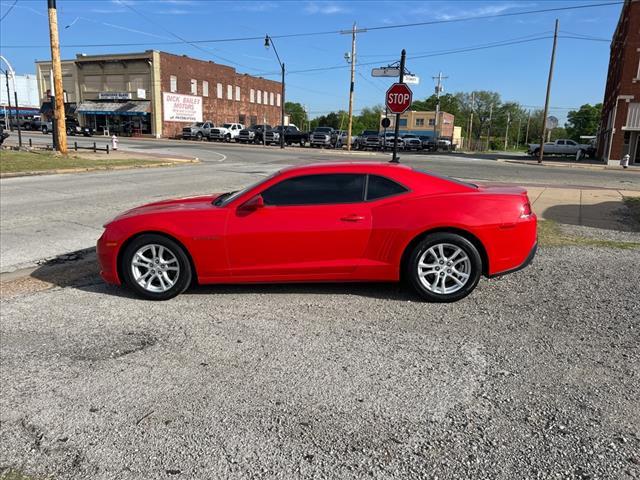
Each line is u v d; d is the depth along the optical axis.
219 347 4.06
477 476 2.55
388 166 5.21
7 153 25.11
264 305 4.98
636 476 2.53
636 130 32.50
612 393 3.30
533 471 2.58
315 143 46.28
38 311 4.93
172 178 17.58
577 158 41.41
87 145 37.84
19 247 7.59
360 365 3.72
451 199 4.95
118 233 5.14
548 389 3.36
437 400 3.24
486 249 4.91
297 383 3.47
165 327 4.49
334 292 5.32
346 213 4.96
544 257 6.67
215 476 2.59
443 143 57.97
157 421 3.06
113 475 2.61
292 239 4.95
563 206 11.30
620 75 33.53
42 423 3.06
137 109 56.22
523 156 47.88
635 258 6.62
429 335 4.24
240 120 70.69
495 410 3.12
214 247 5.01
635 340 4.09
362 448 2.78
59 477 2.60
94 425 3.03
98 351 4.01
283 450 2.78
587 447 2.76
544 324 4.43
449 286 5.02
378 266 4.97
